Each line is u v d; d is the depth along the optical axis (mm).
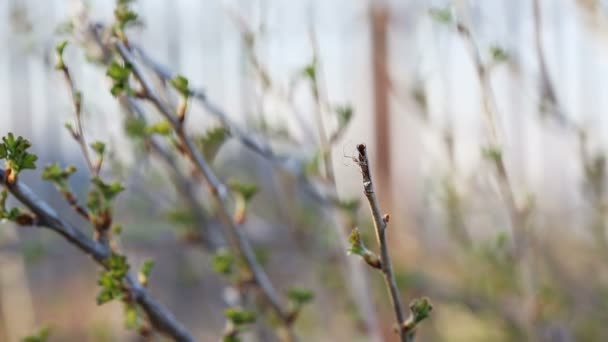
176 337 732
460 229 1221
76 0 828
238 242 813
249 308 892
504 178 919
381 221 633
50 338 1419
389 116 1438
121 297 713
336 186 893
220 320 1374
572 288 1351
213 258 897
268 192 1261
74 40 830
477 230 1203
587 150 1011
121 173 922
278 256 1438
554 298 1055
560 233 1345
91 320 1407
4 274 1353
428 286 1307
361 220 1210
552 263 1294
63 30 830
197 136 843
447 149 1079
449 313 1511
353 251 649
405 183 1481
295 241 1135
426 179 1237
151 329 763
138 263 1153
